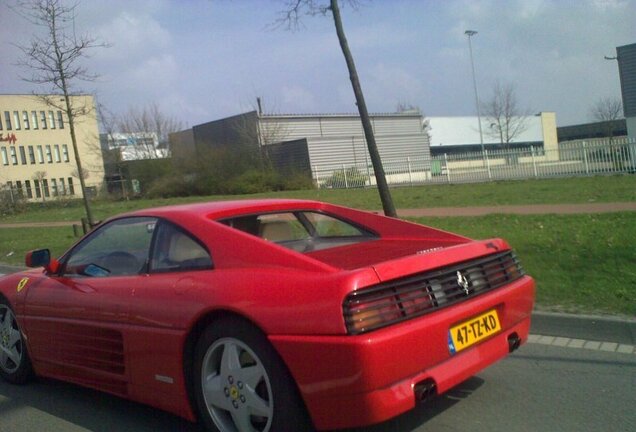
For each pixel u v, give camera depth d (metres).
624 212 11.87
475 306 3.77
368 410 3.23
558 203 15.08
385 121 50.38
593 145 23.70
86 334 4.55
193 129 46.19
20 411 4.85
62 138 64.75
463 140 61.50
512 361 5.36
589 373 4.96
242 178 36.22
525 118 59.34
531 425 4.06
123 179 43.97
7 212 37.88
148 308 4.05
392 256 4.02
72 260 5.05
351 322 3.23
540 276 7.57
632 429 3.94
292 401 3.44
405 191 25.20
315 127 45.78
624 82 36.62
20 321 5.20
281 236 4.63
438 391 3.51
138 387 4.22
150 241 4.46
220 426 3.81
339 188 34.03
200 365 3.84
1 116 61.69
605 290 6.74
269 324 3.44
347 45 9.58
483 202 17.31
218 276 3.80
